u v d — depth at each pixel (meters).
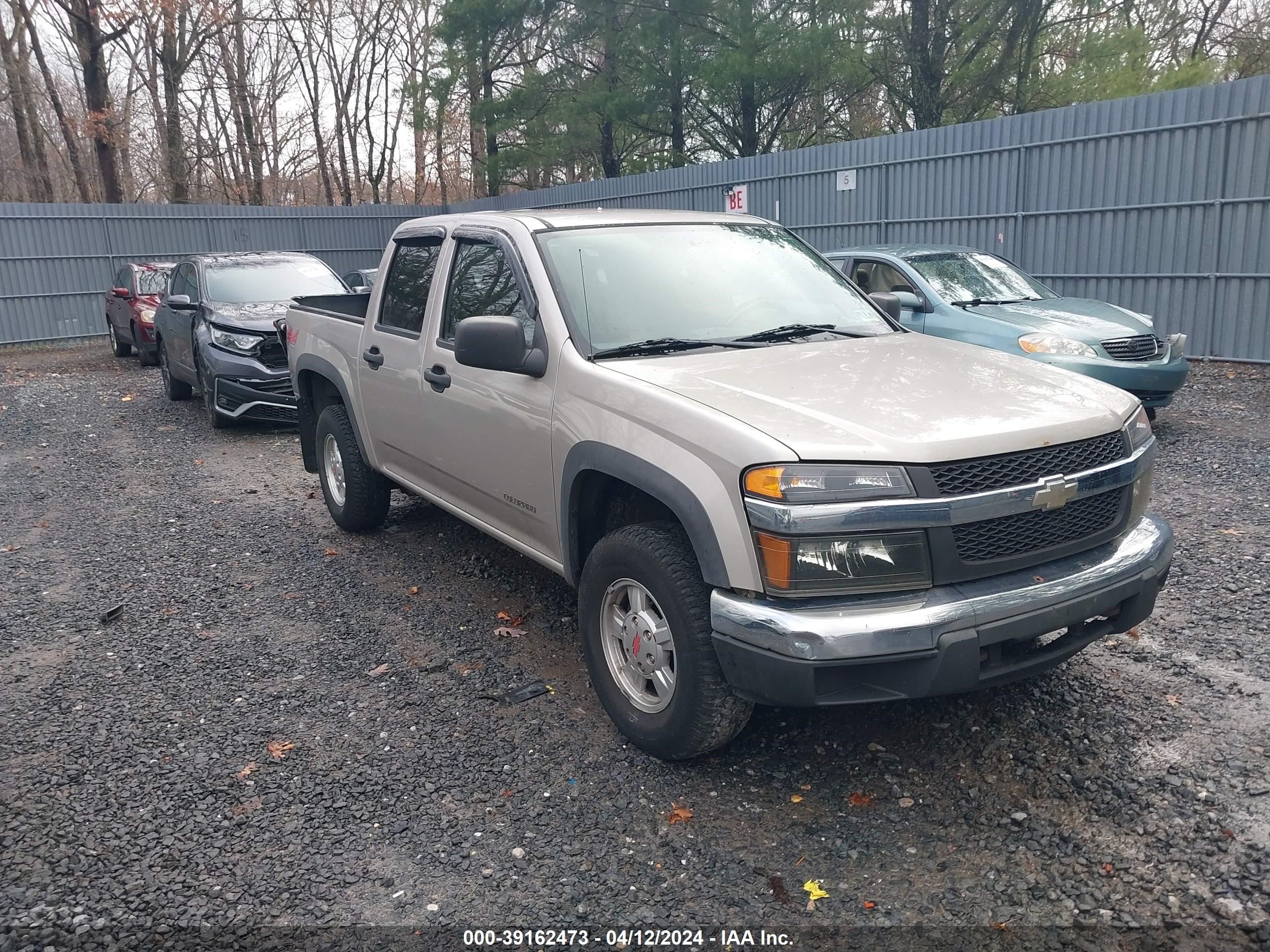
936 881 2.93
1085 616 3.20
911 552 2.98
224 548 6.38
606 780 3.52
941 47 23.16
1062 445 3.24
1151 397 8.38
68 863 3.13
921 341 4.27
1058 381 3.73
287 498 7.66
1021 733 3.68
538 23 28.70
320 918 2.86
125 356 18.20
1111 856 2.98
